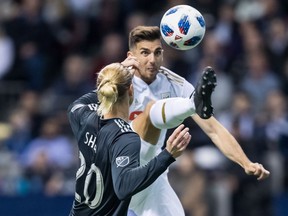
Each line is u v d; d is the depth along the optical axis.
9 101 42.97
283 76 41.38
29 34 44.75
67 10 46.22
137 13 45.97
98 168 19.73
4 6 46.59
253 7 44.69
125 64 22.00
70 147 38.41
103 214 19.91
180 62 40.38
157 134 21.55
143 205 22.81
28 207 36.66
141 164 21.91
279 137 36.88
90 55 45.38
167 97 22.94
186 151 35.66
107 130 19.75
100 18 45.84
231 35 42.56
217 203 35.56
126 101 20.06
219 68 40.88
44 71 44.31
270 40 43.03
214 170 35.91
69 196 36.72
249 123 36.81
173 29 21.92
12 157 38.62
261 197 35.97
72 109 20.92
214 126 22.81
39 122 40.28
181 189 35.38
